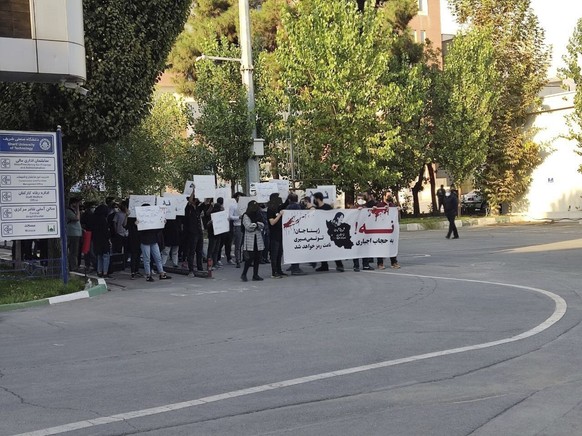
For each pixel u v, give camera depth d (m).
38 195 14.30
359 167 31.30
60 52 14.37
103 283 15.09
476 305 11.10
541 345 8.09
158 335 9.57
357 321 10.06
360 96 30.88
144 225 16.16
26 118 16.69
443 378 6.77
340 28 31.31
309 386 6.59
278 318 10.62
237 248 19.42
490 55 36.22
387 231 17.42
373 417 5.61
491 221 36.12
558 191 37.47
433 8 55.91
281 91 30.19
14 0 13.94
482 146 35.72
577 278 13.92
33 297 13.10
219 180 29.52
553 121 37.53
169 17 17.55
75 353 8.50
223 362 7.72
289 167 30.64
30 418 5.79
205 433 5.30
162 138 31.72
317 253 16.97
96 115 16.80
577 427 5.27
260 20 37.28
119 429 5.43
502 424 5.38
